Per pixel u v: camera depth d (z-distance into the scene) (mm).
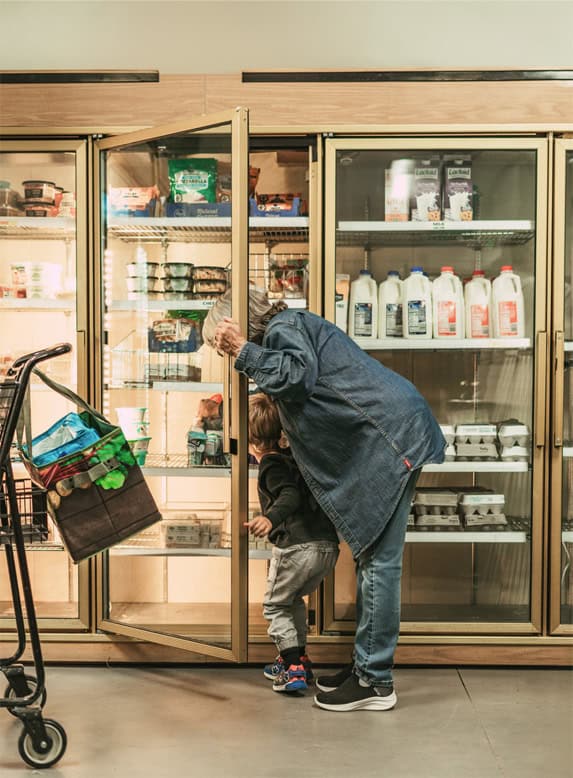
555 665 2881
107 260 2957
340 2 3385
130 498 2320
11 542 2203
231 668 2895
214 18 3393
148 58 3393
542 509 2883
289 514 2559
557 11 3377
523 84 2846
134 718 2428
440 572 3254
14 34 3391
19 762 2123
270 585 2643
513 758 2158
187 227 2941
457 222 2934
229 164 2895
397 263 3230
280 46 3391
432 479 3248
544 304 2865
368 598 2486
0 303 3000
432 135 2857
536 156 2854
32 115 2879
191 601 3221
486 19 3385
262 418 2732
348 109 2852
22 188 3168
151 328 2959
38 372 2262
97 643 2918
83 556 2262
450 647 2885
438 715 2461
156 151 2883
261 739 2277
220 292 2896
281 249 3217
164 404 3146
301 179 3168
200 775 2049
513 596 3146
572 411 3080
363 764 2119
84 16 3389
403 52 3393
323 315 2852
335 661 2875
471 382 3227
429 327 3016
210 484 3234
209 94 2863
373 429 2432
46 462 2256
